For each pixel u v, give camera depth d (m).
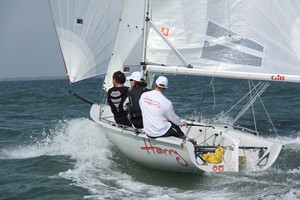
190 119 25.81
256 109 48.47
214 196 16.81
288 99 59.53
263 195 16.69
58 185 19.06
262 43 23.48
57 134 30.30
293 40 23.11
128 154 22.02
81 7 27.86
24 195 18.16
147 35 24.80
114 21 27.84
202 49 24.14
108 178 20.00
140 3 26.50
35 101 71.06
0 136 33.94
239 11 23.67
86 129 28.27
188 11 24.12
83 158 23.81
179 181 19.17
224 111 46.31
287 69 23.23
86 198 17.14
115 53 27.55
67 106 59.56
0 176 21.44
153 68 24.23
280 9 23.14
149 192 17.67
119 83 22.12
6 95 93.19
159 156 19.62
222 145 22.20
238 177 19.22
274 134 32.16
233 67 23.80
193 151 18.22
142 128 20.95
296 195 16.52
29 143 30.22
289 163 22.41
